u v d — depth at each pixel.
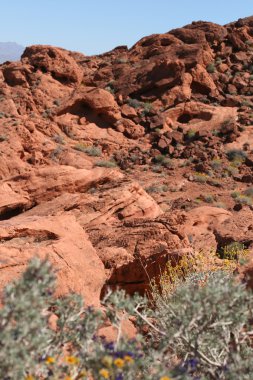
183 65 54.56
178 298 4.22
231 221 20.97
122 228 15.11
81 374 3.71
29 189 24.05
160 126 49.84
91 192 23.00
